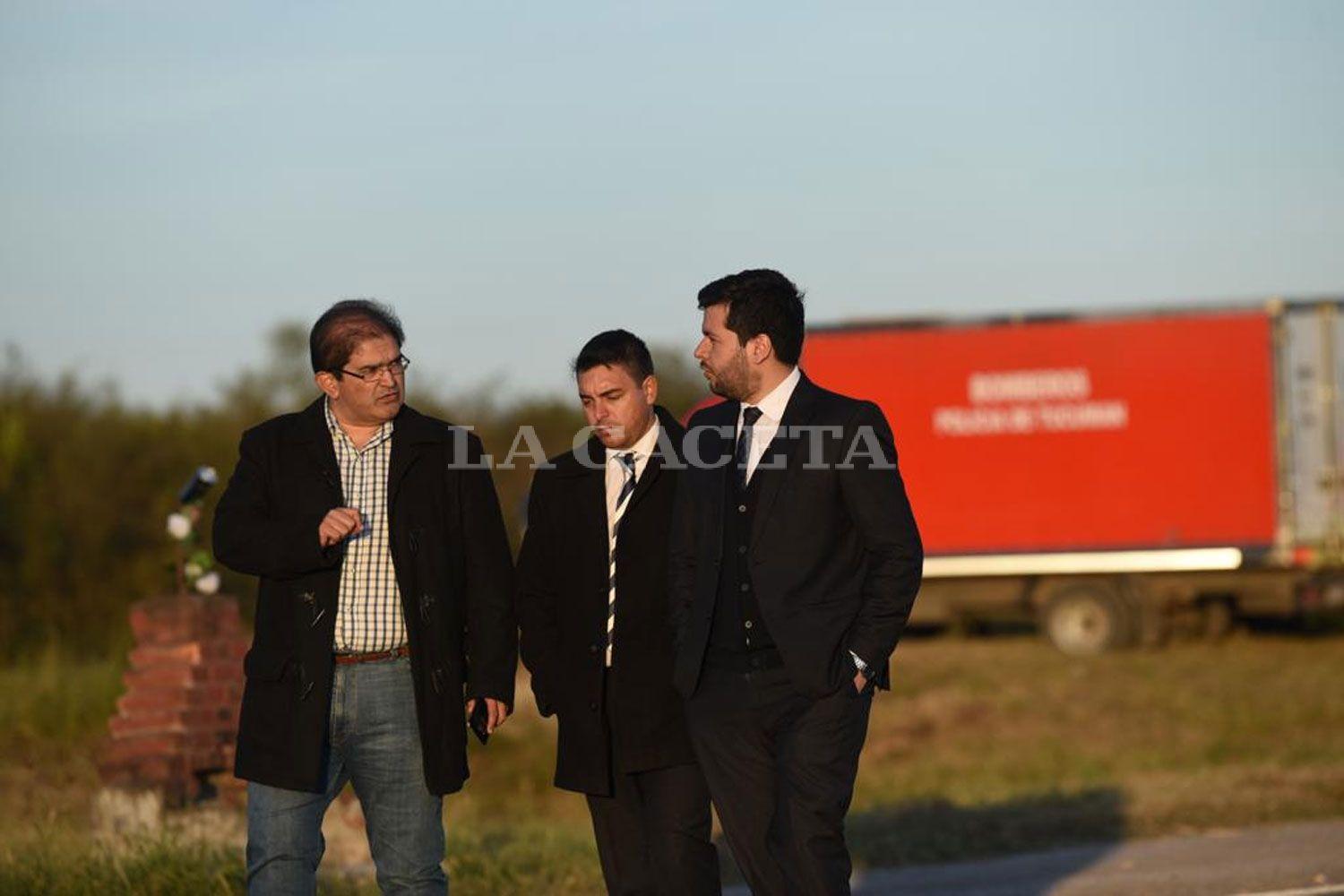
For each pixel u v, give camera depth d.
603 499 16.52
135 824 24.53
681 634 15.59
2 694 40.06
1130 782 36.84
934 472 73.12
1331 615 76.62
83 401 74.44
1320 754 46.78
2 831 25.73
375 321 14.68
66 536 68.19
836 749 14.95
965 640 76.94
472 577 15.05
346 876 22.75
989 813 31.14
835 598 15.06
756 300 15.48
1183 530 70.88
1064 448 71.94
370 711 14.53
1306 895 21.86
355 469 14.79
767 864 15.07
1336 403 70.38
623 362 16.23
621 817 16.39
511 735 47.09
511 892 22.39
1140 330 71.56
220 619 28.86
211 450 73.25
